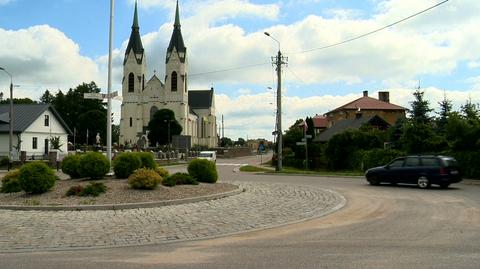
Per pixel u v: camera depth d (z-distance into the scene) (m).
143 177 16.20
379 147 43.94
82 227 11.09
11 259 8.05
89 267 7.44
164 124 108.75
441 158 22.27
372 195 18.98
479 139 28.02
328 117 98.00
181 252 8.57
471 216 12.84
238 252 8.49
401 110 84.00
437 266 7.21
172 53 120.75
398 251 8.36
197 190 17.16
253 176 34.34
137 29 123.81
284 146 72.44
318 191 19.94
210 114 141.88
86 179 18.48
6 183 16.78
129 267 7.43
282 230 10.91
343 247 8.80
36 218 12.31
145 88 123.25
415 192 20.27
